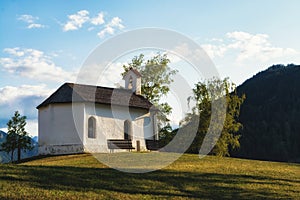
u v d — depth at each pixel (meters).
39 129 48.47
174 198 20.89
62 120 46.56
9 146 47.94
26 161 42.84
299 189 24.33
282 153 89.50
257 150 90.69
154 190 22.34
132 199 20.12
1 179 22.34
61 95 47.31
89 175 24.84
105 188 22.06
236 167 31.98
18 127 48.56
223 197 21.75
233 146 58.41
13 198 19.00
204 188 23.45
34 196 19.53
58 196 19.80
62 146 46.00
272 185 25.08
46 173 24.58
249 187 24.16
